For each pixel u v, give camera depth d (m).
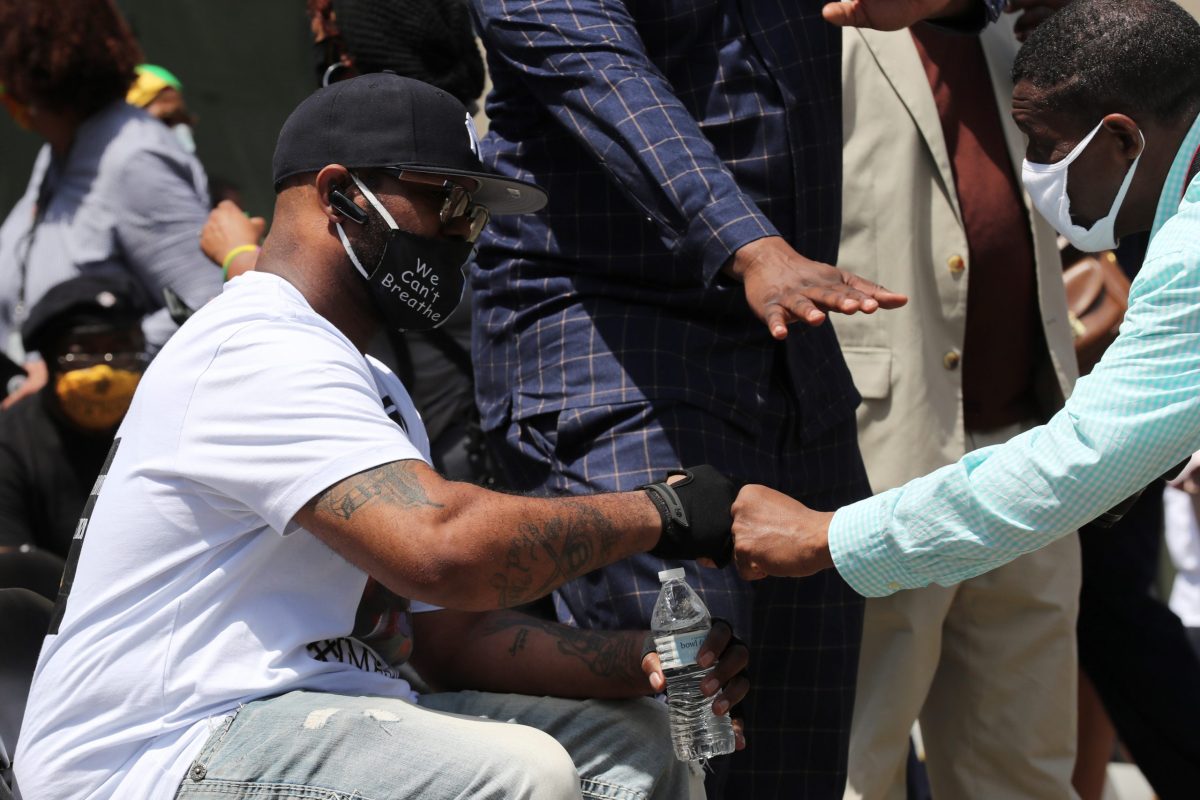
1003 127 6.59
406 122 4.32
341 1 6.16
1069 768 6.69
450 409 6.40
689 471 4.50
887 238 6.43
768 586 5.30
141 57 7.48
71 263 7.13
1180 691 7.02
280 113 11.57
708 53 5.06
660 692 4.58
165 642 4.02
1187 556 8.39
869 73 6.50
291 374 4.04
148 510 4.07
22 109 7.32
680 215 4.64
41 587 5.57
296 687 4.08
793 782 5.42
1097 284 7.22
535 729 4.08
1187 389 3.94
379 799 3.85
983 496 4.16
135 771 3.96
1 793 4.47
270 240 4.42
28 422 6.62
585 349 5.05
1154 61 4.28
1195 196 4.13
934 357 6.48
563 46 4.83
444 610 4.82
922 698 6.48
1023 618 6.62
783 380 5.25
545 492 5.14
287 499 3.96
